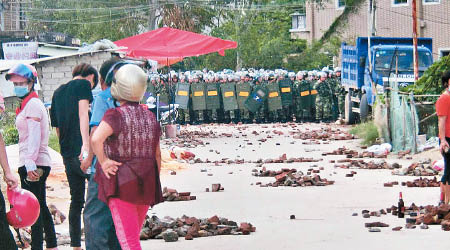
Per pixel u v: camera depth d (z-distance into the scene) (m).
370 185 19.80
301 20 80.56
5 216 9.14
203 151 31.44
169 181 21.59
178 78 52.00
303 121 51.81
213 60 74.69
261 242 12.58
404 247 11.87
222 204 17.05
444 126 14.83
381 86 39.69
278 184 20.33
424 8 61.00
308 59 71.88
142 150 9.03
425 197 17.34
